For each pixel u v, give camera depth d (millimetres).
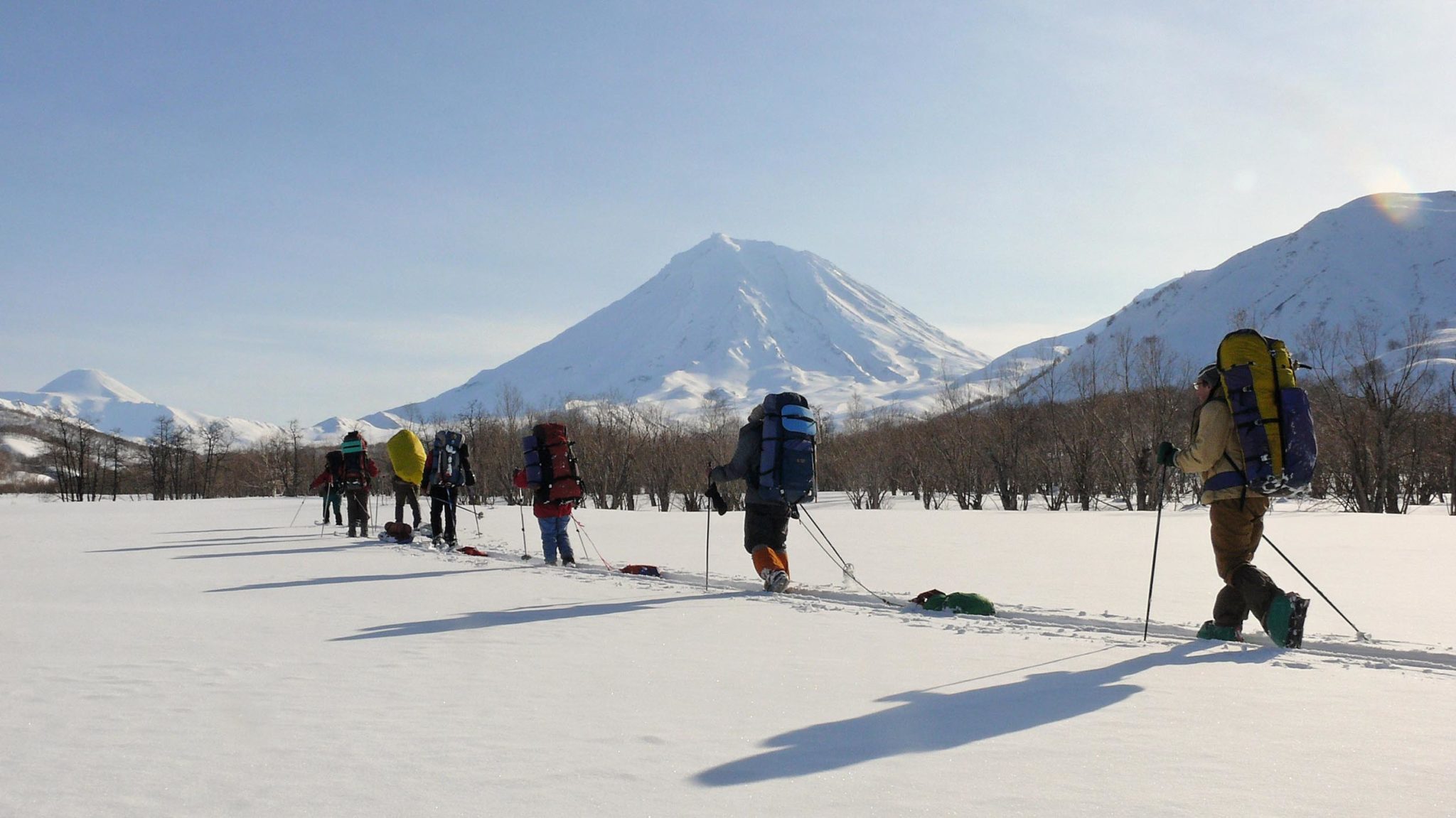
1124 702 4746
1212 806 3240
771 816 3148
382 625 7371
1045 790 3408
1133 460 50750
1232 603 6887
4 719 4398
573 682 5219
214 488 103750
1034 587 10102
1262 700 4801
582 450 58938
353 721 4375
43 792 3373
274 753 3848
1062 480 56875
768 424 9883
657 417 76312
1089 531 20000
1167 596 9273
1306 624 7641
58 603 8859
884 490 62312
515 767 3682
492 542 17562
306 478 97000
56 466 103375
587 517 26016
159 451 97812
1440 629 7395
